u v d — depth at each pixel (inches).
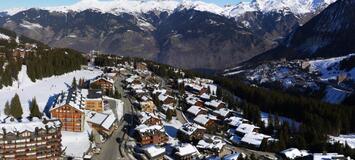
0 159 6584.6
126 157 7706.7
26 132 6697.8
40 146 6801.2
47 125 6943.9
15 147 6643.7
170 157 7834.6
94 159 7504.9
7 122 6919.3
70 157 7332.7
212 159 7524.6
